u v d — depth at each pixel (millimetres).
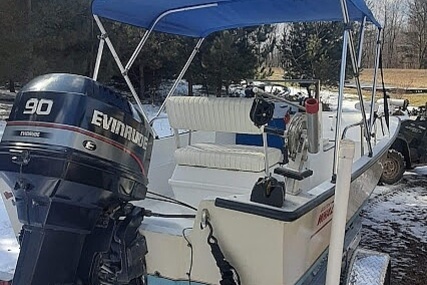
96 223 1749
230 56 13727
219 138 4059
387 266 2713
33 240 1688
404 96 15922
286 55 15938
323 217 2309
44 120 1697
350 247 3004
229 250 1927
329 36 15555
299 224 1952
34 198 1675
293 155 2225
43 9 12211
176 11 3414
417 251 4492
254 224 1845
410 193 6719
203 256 1972
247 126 2914
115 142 1781
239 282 1947
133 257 1897
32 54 12008
